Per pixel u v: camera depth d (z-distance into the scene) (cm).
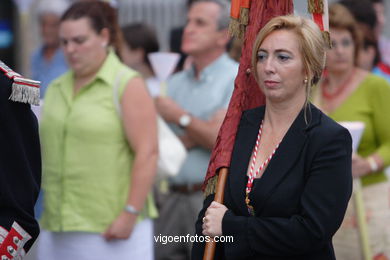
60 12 1634
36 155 730
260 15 787
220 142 758
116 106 1048
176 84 1265
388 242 1207
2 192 705
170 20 2491
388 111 1196
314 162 702
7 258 711
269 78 717
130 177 1064
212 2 1234
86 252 1052
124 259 1060
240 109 772
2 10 2375
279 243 702
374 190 1207
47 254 1080
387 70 1582
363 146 1211
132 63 1458
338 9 1205
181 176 1234
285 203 704
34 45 2264
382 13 1703
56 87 1080
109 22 1078
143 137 1052
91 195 1046
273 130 730
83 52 1054
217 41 1237
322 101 1224
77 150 1048
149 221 1091
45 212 1073
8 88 707
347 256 1193
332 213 698
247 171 730
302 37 714
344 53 1198
